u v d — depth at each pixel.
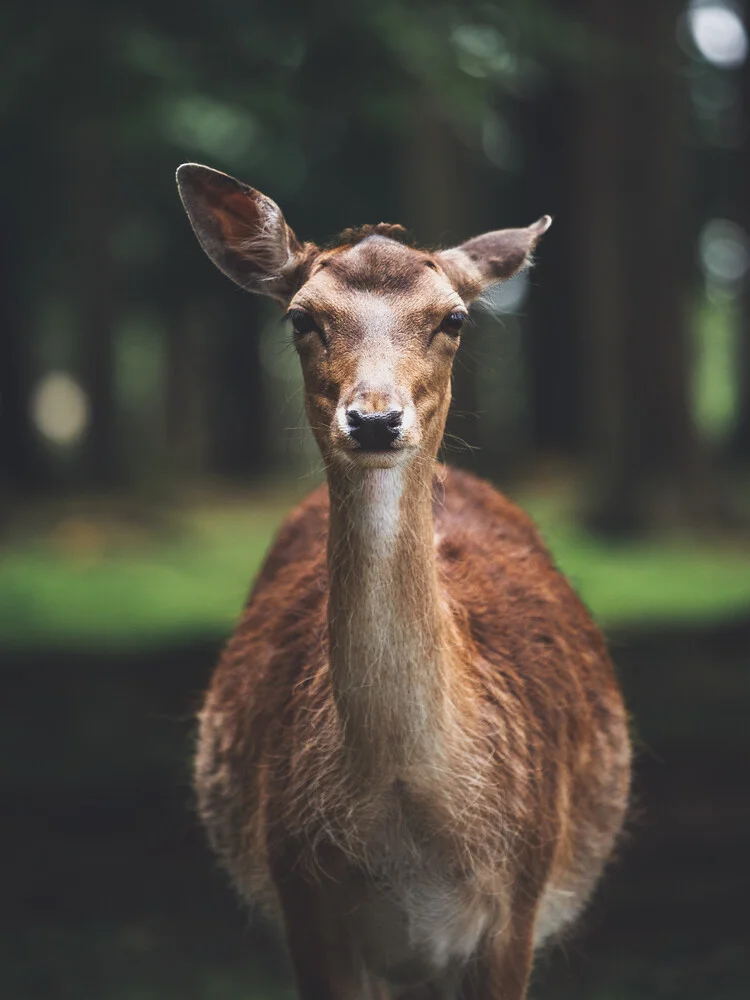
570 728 5.89
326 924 5.43
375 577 4.93
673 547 25.06
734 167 37.00
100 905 9.01
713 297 49.09
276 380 55.81
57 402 66.06
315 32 13.74
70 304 46.69
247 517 33.66
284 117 14.95
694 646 15.45
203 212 5.67
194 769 6.98
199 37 14.21
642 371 26.42
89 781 11.25
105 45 13.73
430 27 14.10
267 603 6.49
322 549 6.45
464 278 5.61
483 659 5.57
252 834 5.88
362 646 4.98
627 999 7.61
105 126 15.28
